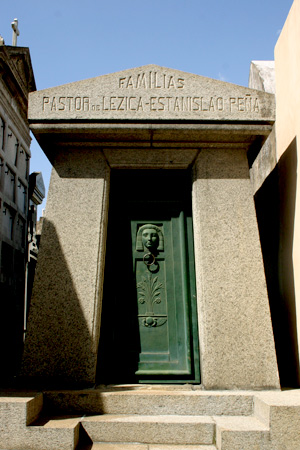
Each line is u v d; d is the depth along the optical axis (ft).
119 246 14.55
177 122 13.46
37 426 9.87
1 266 22.12
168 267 14.49
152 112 13.47
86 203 13.78
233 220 13.65
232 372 12.38
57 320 12.81
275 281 15.62
